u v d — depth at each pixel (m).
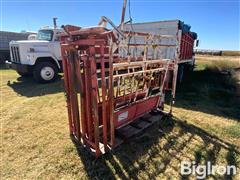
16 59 6.79
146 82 3.15
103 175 2.23
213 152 2.70
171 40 6.00
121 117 2.82
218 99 5.22
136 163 2.44
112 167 2.36
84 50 2.27
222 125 3.55
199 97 5.39
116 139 2.84
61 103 4.66
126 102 2.89
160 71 3.38
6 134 3.13
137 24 7.15
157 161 2.49
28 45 6.33
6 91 5.75
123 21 2.58
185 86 6.72
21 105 4.51
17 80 7.38
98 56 2.18
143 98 3.21
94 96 2.24
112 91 2.35
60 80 7.24
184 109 4.36
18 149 2.72
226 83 7.20
